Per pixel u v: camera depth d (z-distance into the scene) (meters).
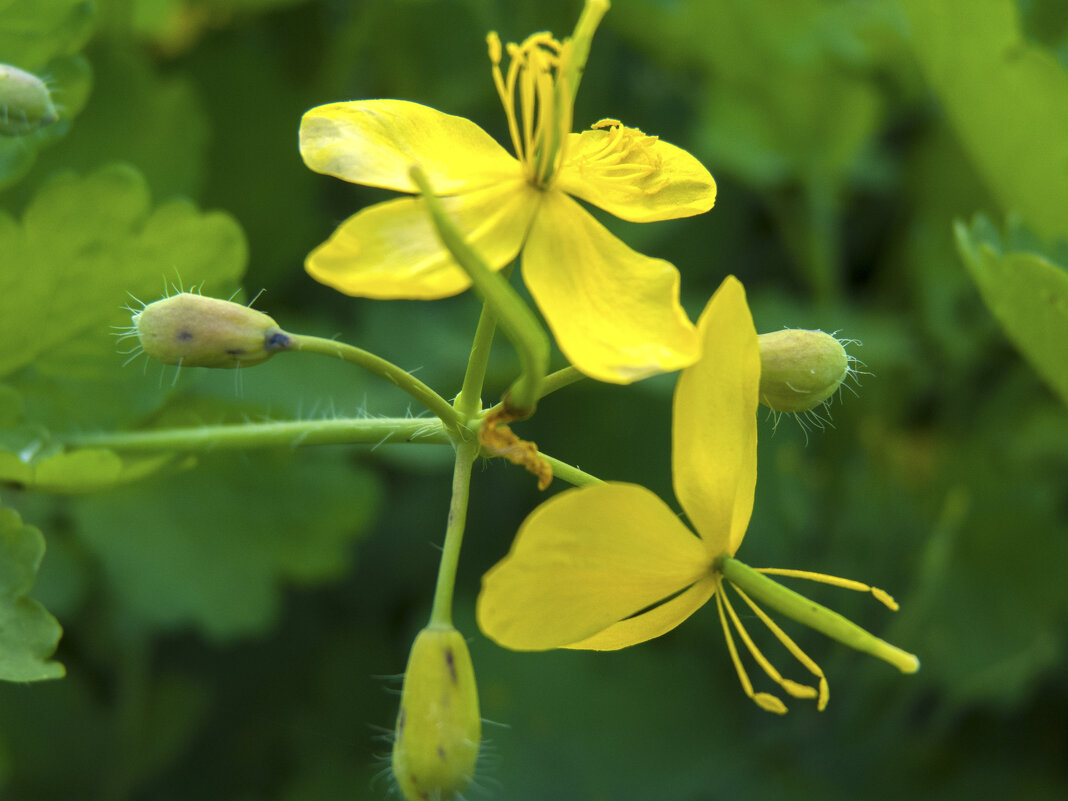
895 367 0.21
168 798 0.19
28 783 0.18
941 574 0.20
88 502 0.18
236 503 0.18
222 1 0.21
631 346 0.12
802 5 0.21
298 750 0.19
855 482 0.21
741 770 0.19
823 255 0.22
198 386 0.18
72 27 0.15
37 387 0.15
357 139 0.12
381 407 0.19
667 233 0.22
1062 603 0.20
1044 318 0.15
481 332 0.13
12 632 0.14
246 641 0.19
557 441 0.20
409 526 0.20
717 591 0.13
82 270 0.15
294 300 0.20
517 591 0.12
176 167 0.17
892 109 0.23
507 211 0.12
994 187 0.17
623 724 0.20
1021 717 0.20
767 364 0.13
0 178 0.15
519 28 0.22
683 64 0.22
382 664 0.19
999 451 0.20
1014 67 0.16
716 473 0.12
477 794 0.19
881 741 0.20
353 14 0.22
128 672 0.19
